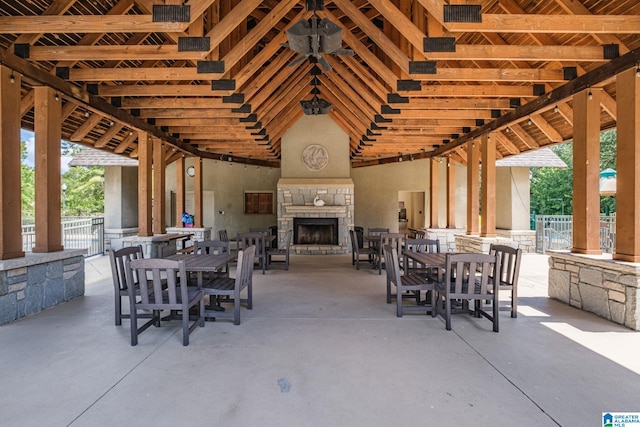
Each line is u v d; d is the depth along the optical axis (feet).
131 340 11.06
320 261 29.60
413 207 52.54
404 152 40.68
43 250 15.57
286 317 13.91
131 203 36.96
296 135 36.52
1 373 9.14
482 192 26.43
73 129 24.48
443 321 13.43
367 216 47.21
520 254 13.65
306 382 8.68
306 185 35.50
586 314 14.35
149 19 12.32
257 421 7.11
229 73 20.10
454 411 7.45
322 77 31.48
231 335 11.91
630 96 13.43
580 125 16.22
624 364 9.70
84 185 78.02
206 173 44.68
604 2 13.80
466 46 14.73
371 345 11.04
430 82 23.17
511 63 20.13
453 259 12.41
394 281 14.44
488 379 8.84
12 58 14.06
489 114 24.36
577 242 15.94
